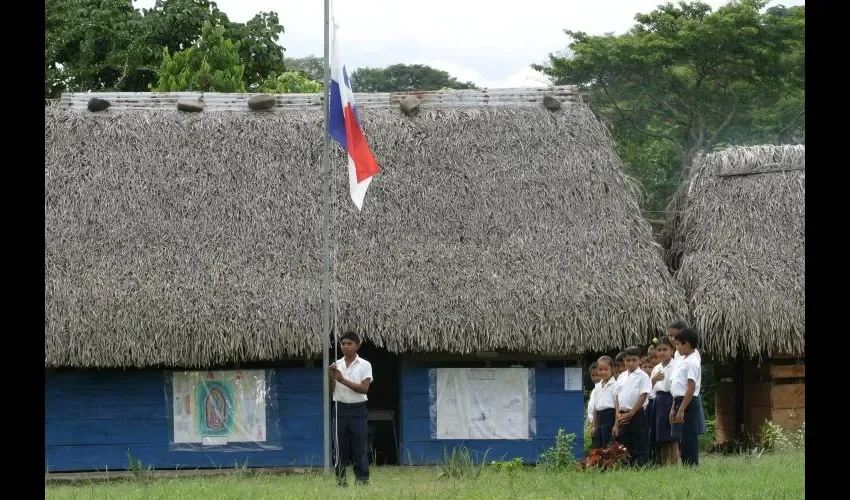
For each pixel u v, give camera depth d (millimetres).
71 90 46375
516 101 28906
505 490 17734
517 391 25812
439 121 28188
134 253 25438
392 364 29547
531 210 26734
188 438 25203
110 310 24438
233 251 25609
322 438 25375
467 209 26656
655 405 22328
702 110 51438
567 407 25844
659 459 22297
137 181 26609
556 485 18219
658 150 51219
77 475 24875
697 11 53031
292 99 28703
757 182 28297
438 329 24672
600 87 52062
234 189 26641
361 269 25391
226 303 24672
